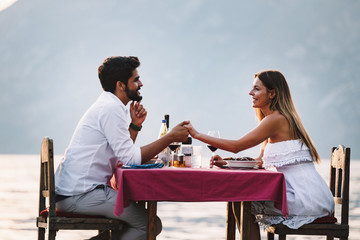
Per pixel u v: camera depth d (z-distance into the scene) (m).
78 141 2.72
